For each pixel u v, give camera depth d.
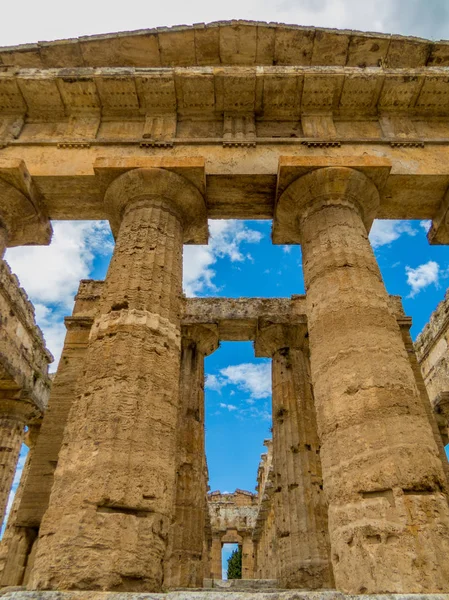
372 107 11.78
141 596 4.55
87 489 6.13
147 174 9.99
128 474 6.36
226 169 10.57
